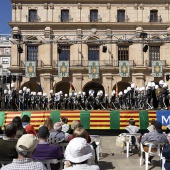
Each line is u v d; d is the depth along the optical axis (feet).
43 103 117.08
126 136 51.08
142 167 43.42
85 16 172.45
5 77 117.50
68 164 20.22
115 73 168.86
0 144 25.34
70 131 45.78
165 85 100.01
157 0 172.55
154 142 40.14
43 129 27.99
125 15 173.06
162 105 98.63
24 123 44.52
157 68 152.87
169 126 52.60
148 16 172.76
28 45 170.71
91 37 171.01
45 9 171.94
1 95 111.04
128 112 77.41
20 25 169.89
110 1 172.76
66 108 116.57
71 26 171.12
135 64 169.89
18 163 18.13
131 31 172.04
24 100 113.29
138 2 172.96
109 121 77.05
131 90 109.09
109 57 170.50
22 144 18.42
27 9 171.63
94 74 154.92
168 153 29.89
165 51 171.22
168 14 172.96
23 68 167.53
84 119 77.10
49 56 169.27
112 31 171.83
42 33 171.12
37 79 168.45
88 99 113.70
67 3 172.45
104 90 168.25
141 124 76.95
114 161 47.60
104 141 69.31
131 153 54.08
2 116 77.41
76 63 169.89
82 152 19.44
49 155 27.02
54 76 169.17
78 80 168.14
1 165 25.11
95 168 19.40
